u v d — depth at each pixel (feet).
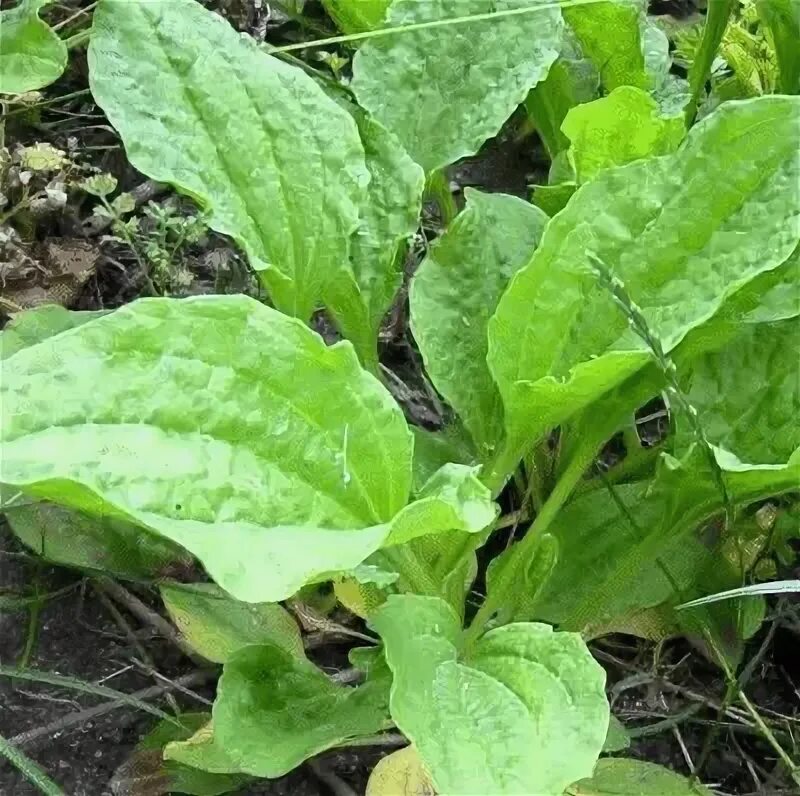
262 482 1.97
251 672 2.14
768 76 2.79
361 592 2.25
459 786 1.92
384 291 2.32
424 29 2.40
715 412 2.27
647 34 2.80
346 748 2.34
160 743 2.26
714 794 2.29
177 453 1.93
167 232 2.72
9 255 2.61
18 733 2.30
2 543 2.44
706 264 2.13
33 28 2.48
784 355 2.27
